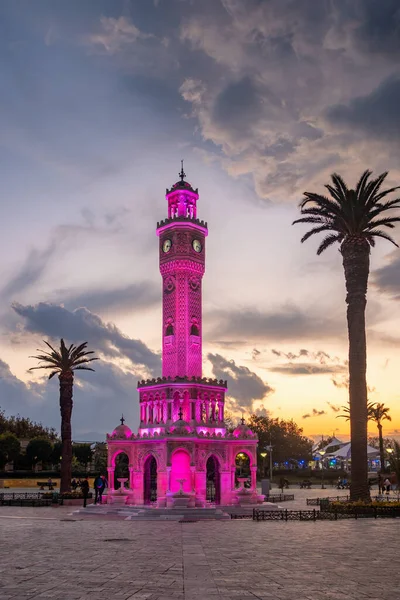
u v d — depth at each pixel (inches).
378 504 1835.6
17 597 657.6
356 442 2006.6
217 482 2479.1
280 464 7081.7
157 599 647.1
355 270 2117.4
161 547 1106.7
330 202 2155.5
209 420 2544.3
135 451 2464.3
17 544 1170.0
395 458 2158.0
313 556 971.3
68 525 1667.1
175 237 2696.9
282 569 844.6
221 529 1483.8
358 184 2143.2
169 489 2278.5
